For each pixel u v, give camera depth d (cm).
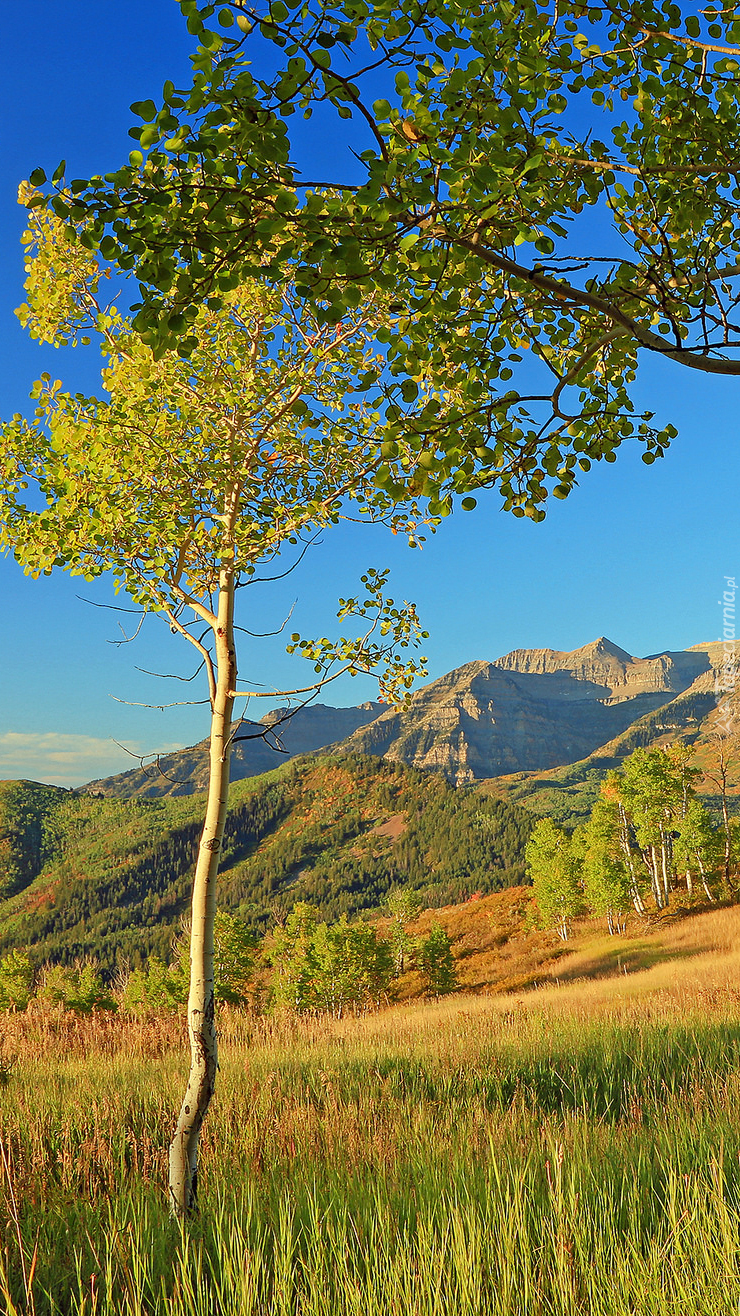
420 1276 328
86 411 634
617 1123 684
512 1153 532
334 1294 349
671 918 6078
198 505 665
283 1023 1552
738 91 391
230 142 265
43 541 636
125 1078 950
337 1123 662
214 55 260
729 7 373
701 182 409
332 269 298
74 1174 543
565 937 7269
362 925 6550
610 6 374
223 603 658
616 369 454
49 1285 376
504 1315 312
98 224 277
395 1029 1466
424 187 289
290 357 667
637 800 7038
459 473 371
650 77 372
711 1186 415
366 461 644
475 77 304
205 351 629
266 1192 494
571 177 393
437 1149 560
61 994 6425
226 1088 865
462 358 371
